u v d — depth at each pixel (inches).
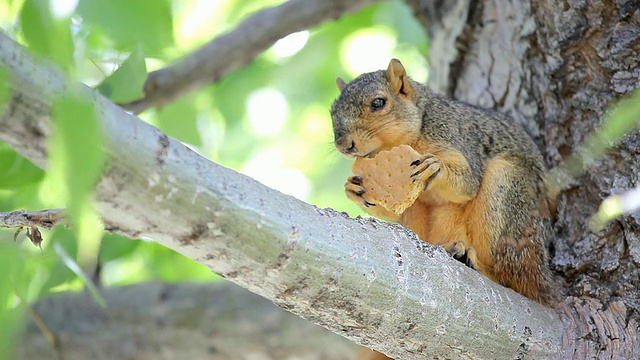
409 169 355.9
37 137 215.9
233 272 266.4
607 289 352.8
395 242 299.3
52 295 491.5
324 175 715.4
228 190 255.3
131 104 477.7
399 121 407.5
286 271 268.8
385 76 424.8
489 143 394.3
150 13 289.6
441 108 412.8
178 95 488.4
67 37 229.6
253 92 687.1
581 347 330.3
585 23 383.6
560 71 393.4
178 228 249.1
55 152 192.2
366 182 360.5
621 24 374.6
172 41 302.0
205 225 251.4
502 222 376.2
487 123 399.9
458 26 452.1
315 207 286.4
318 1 501.0
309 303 279.9
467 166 383.6
